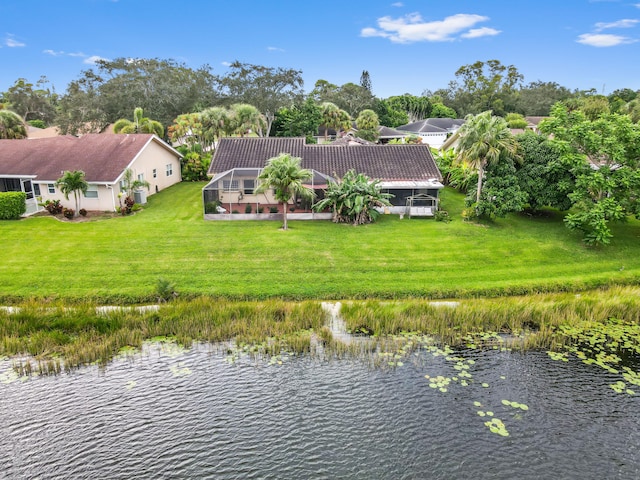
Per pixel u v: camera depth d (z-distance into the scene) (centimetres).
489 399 1258
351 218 2870
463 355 1491
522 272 2109
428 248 2386
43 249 2298
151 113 6919
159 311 1680
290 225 2781
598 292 1939
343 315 1702
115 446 1065
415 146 3625
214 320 1647
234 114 5259
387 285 1959
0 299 1781
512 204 2709
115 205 3072
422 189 3105
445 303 1836
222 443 1080
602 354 1504
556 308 1747
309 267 2127
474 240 2503
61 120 6488
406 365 1427
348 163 3425
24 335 1562
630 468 1021
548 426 1152
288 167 2534
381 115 9944
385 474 991
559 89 12712
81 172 2838
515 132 6062
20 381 1323
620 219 2372
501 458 1042
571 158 2444
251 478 975
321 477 980
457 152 2953
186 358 1461
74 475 978
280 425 1144
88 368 1398
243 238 2503
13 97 8112
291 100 8575
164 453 1045
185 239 2480
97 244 2383
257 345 1540
